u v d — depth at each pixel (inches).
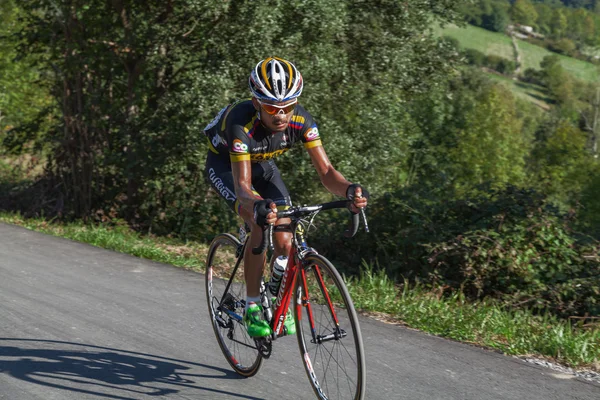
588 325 234.4
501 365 158.9
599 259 280.1
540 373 154.2
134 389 137.8
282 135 138.0
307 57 403.9
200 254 304.3
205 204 420.8
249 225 136.6
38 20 446.3
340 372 142.2
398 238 331.6
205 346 168.1
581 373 156.3
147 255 283.7
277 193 145.4
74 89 437.7
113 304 203.3
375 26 458.9
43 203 459.8
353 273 338.3
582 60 3700.8
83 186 446.3
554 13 4370.1
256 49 376.8
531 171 1043.3
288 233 133.8
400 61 464.1
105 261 267.0
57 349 159.8
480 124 916.6
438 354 165.0
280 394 138.5
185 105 384.8
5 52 573.9
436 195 358.0
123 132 417.4
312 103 407.8
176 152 406.6
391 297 217.3
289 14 390.6
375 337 176.6
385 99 476.4
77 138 444.5
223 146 143.9
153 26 386.0
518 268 277.7
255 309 136.9
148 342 168.7
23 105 608.4
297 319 133.0
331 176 137.9
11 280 227.9
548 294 270.4
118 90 441.7
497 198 310.8
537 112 2640.3
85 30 418.6
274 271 136.2
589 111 1641.2
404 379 147.9
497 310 222.5
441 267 297.6
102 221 433.7
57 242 303.9
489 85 1232.8
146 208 429.7
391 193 353.4
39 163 518.0
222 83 368.8
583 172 877.8
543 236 286.2
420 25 482.0
